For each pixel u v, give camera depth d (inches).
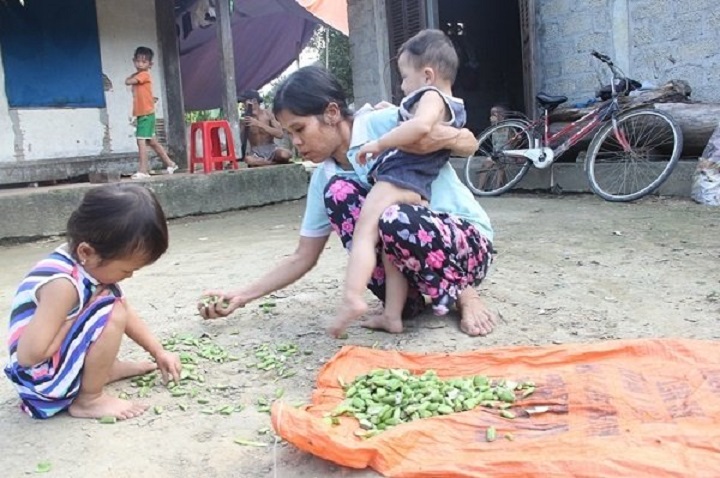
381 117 118.4
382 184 113.4
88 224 86.9
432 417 86.5
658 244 192.1
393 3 419.5
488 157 334.6
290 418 79.8
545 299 140.4
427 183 116.7
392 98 425.7
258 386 104.2
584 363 100.0
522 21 364.5
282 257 201.3
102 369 94.6
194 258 211.6
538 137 319.3
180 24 477.7
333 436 77.7
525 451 77.4
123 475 81.0
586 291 145.4
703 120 275.4
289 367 110.5
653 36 311.6
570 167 316.2
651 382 90.7
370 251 108.0
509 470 72.7
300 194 366.6
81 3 350.0
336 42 829.2
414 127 105.4
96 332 92.3
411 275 118.5
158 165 381.7
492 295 144.2
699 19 294.8
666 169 269.7
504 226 236.4
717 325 120.7
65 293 89.4
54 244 276.2
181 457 84.5
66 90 349.1
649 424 80.6
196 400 100.3
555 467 72.2
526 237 212.4
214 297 127.0
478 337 119.2
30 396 94.3
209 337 126.6
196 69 584.1
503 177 337.1
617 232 213.0
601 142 289.9
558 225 232.4
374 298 145.6
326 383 98.6
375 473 77.6
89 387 95.6
